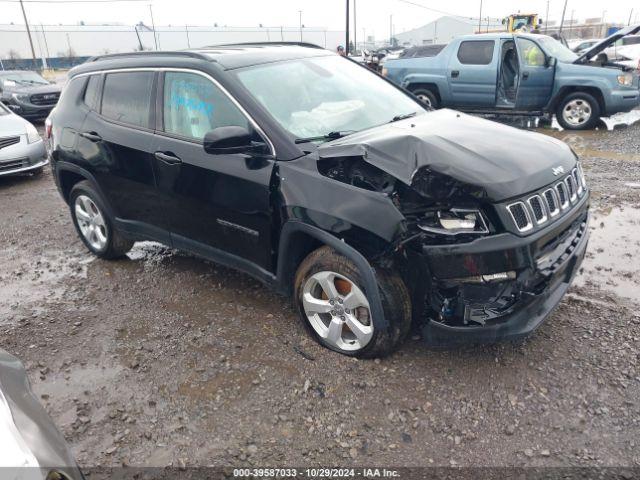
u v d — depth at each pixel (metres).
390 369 3.10
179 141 3.74
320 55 4.31
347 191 2.91
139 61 4.17
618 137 9.24
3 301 4.31
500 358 3.14
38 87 14.57
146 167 3.98
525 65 9.93
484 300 2.77
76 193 4.88
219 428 2.77
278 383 3.06
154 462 2.58
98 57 4.76
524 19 28.08
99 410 2.96
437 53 11.20
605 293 3.81
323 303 3.25
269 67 3.78
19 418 1.79
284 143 3.22
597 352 3.14
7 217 6.57
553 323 3.45
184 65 3.77
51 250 5.38
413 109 4.14
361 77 4.28
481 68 10.24
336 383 3.02
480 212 2.69
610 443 2.52
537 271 2.76
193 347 3.47
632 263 4.28
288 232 3.19
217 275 4.50
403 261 2.82
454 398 2.86
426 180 2.76
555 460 2.45
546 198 2.85
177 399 3.00
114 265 4.89
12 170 8.00
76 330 3.79
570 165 3.19
